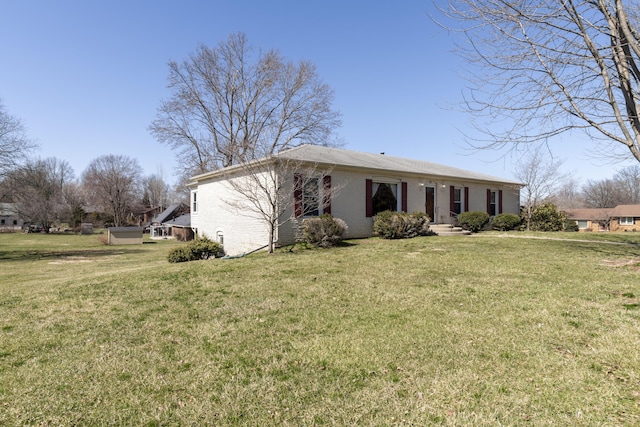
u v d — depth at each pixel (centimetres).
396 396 265
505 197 1995
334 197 1251
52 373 316
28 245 2794
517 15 666
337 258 895
